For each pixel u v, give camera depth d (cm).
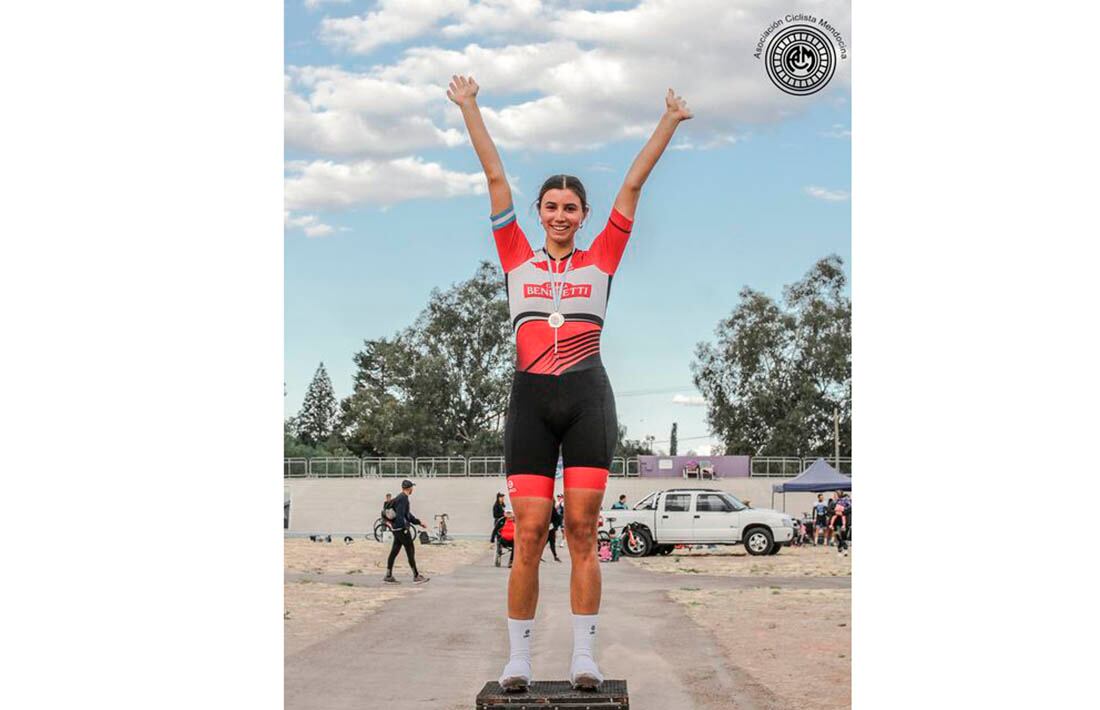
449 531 2116
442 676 665
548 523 440
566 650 741
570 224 453
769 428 3044
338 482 2383
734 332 3009
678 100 459
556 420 435
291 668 683
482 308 2305
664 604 970
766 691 632
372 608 924
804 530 2081
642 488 2866
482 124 464
